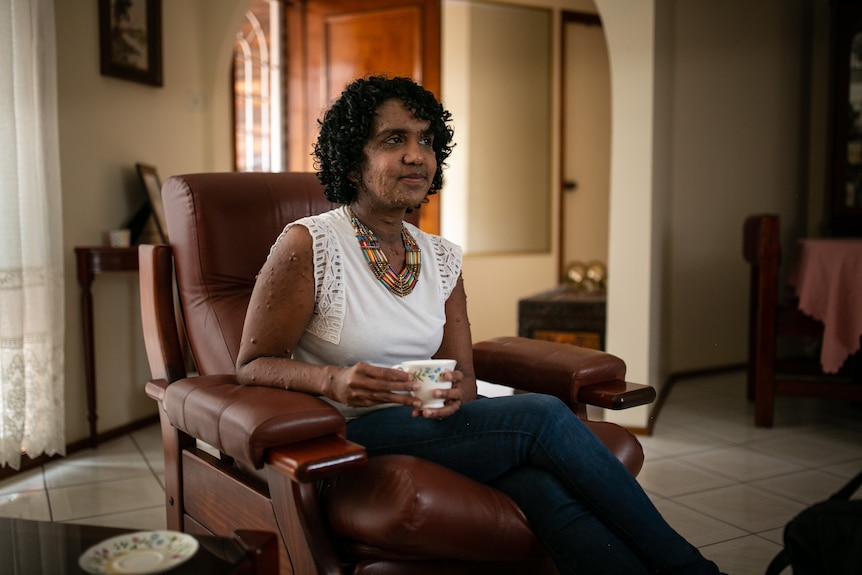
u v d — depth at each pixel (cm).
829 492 267
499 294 541
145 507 249
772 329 356
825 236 519
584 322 362
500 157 537
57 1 306
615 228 342
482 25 526
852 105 479
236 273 174
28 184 278
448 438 135
